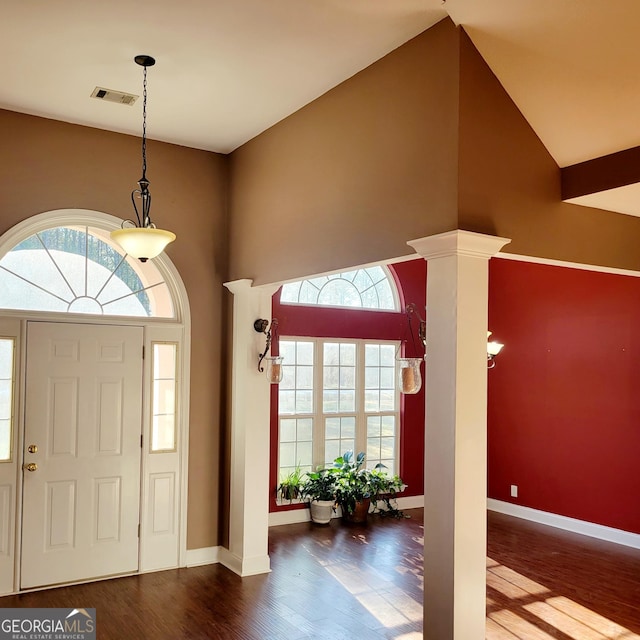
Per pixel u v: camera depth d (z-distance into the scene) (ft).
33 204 15.71
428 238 11.03
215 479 18.12
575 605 15.11
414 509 24.48
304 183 15.02
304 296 23.18
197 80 13.75
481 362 10.98
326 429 23.45
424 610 11.12
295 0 10.70
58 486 15.96
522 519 23.22
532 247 11.98
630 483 20.03
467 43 11.09
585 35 10.19
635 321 20.16
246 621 13.91
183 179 17.93
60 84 14.02
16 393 15.49
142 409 17.15
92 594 15.40
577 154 12.28
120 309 17.12
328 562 17.99
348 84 13.66
